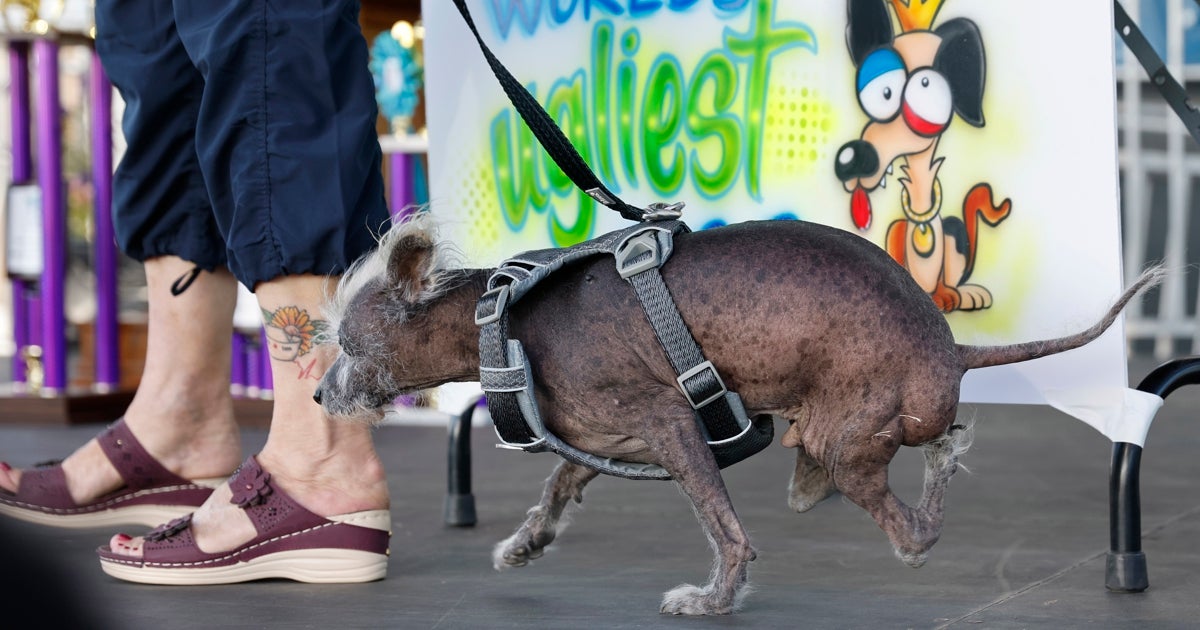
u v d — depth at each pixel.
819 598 2.21
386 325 2.07
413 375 2.10
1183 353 8.87
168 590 2.38
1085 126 2.34
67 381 5.66
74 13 5.61
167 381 2.81
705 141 2.68
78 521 2.80
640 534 2.92
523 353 1.96
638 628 2.00
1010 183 2.41
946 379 1.90
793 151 2.60
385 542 2.46
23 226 5.58
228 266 2.69
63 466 2.81
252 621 2.12
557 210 2.86
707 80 2.67
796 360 1.90
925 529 1.94
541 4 2.87
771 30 2.60
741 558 2.00
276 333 2.44
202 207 2.74
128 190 2.72
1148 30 8.49
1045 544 2.72
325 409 2.14
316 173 2.37
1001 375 2.39
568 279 2.01
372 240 2.47
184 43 2.46
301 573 2.42
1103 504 3.27
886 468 1.93
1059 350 2.00
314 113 2.39
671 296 1.91
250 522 2.41
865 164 2.54
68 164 7.31
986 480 3.71
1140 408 2.23
